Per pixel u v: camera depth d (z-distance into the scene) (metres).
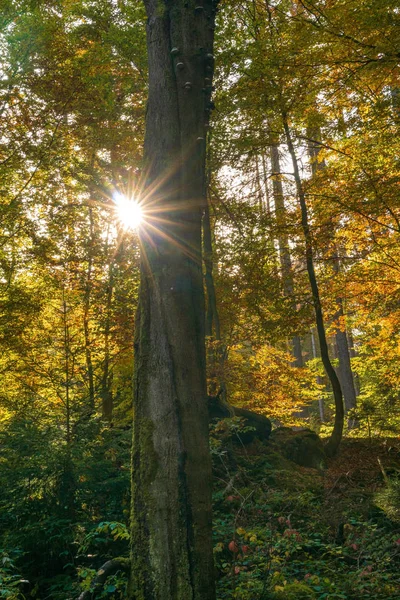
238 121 13.61
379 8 8.99
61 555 6.14
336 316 16.75
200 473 4.02
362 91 11.48
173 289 4.32
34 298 11.68
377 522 7.01
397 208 12.37
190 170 4.56
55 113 12.92
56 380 8.30
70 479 6.51
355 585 5.05
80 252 12.75
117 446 7.10
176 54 4.75
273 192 15.16
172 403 4.09
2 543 6.02
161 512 3.90
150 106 4.74
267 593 4.66
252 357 16.20
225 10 13.05
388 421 13.73
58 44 12.70
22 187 12.54
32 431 6.91
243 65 12.82
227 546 5.70
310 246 13.13
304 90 11.98
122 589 4.70
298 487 9.02
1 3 11.45
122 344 12.52
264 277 13.46
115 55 12.83
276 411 15.96
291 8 13.48
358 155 12.41
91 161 14.23
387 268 13.09
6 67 11.95
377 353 14.59
